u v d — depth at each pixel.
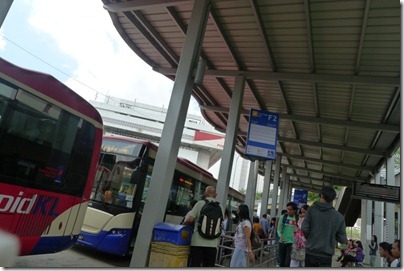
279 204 23.64
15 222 4.35
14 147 4.33
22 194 4.44
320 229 4.48
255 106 12.60
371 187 13.20
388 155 14.10
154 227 5.84
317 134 14.72
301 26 7.17
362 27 6.65
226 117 14.23
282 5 6.66
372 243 16.36
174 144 6.31
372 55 7.63
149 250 5.79
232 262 5.75
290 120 13.17
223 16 7.49
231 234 11.66
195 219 5.61
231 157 8.95
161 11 7.79
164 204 6.13
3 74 4.20
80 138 5.49
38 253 4.85
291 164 23.61
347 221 28.78
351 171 21.25
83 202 5.66
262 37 7.76
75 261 7.18
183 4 7.23
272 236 13.88
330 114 11.86
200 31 6.82
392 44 7.09
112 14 8.25
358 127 11.57
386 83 8.18
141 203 8.03
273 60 8.83
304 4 6.34
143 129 46.31
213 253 5.38
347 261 14.55
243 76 9.48
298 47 8.00
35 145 4.64
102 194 8.12
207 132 46.50
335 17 6.64
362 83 8.39
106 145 8.59
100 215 7.88
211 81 10.99
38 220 4.71
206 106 13.26
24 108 4.47
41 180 4.74
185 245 5.82
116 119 46.81
